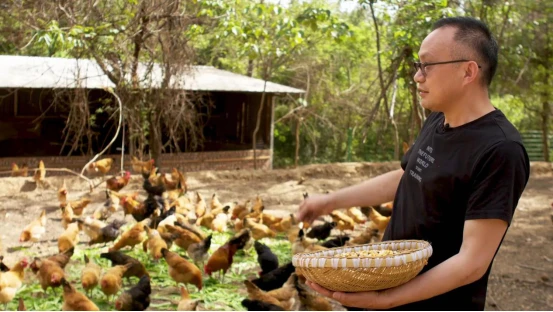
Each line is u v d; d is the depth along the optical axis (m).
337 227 10.04
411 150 3.43
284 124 30.05
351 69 28.59
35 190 13.28
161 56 15.25
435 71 2.95
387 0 13.91
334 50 27.75
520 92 20.80
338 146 28.98
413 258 2.66
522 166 2.78
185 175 15.11
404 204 3.27
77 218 9.09
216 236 9.55
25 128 22.56
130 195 11.26
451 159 2.96
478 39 2.91
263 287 6.81
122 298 6.01
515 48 17.91
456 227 3.02
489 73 2.96
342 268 2.65
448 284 2.72
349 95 27.75
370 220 10.58
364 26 27.22
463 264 2.72
